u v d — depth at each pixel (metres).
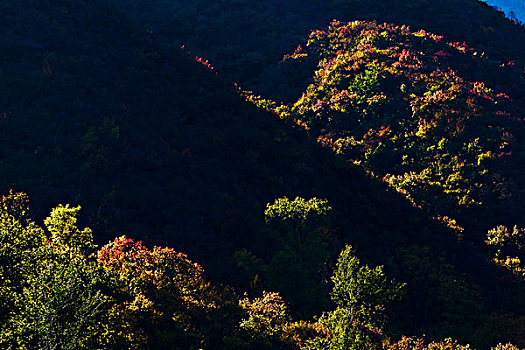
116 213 30.00
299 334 19.47
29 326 10.95
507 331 25.55
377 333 18.94
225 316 19.22
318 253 29.27
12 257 12.41
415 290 29.56
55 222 17.81
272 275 27.09
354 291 20.47
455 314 27.78
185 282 20.92
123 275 18.34
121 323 14.50
